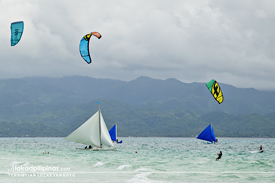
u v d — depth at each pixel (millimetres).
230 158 61125
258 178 34531
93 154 63500
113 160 52625
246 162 51812
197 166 45312
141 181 31375
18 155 62969
